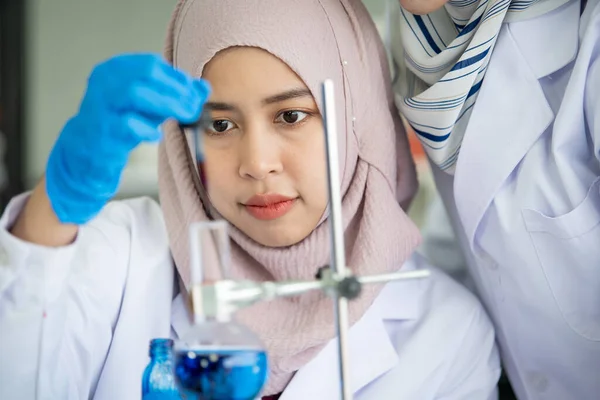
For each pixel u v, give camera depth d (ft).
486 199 4.73
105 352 4.58
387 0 5.49
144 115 3.34
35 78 13.15
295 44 4.39
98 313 4.52
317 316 4.53
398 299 5.01
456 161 4.89
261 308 4.61
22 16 12.76
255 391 2.93
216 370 2.87
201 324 2.94
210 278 2.90
